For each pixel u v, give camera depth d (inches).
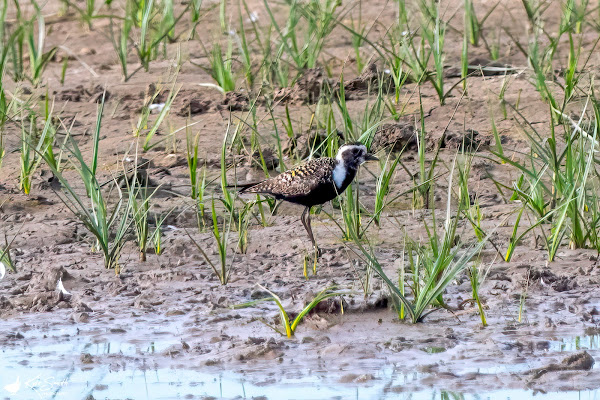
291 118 670.5
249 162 593.3
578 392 307.0
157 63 821.9
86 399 307.0
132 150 621.9
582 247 455.5
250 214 498.9
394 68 708.0
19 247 475.8
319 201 471.5
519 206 512.1
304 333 362.0
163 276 430.6
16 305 397.7
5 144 633.6
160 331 367.6
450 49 817.5
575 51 781.3
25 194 549.3
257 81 752.3
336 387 313.9
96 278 430.3
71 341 358.9
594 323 365.4
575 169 478.6
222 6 831.7
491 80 735.7
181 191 556.7
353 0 967.6
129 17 848.9
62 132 656.4
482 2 938.1
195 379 323.0
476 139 614.9
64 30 914.1
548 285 406.3
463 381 316.2
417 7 819.4
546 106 666.8
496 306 385.4
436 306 386.0
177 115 690.8
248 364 335.0
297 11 773.9
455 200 528.4
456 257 439.8
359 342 351.3
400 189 550.0
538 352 338.3
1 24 751.7
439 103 687.1
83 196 546.9
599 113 522.6
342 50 829.8
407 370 326.0
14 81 761.0
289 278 425.7
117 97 729.6
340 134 610.5
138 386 316.5
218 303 396.2
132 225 500.4
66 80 777.6
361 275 424.5
